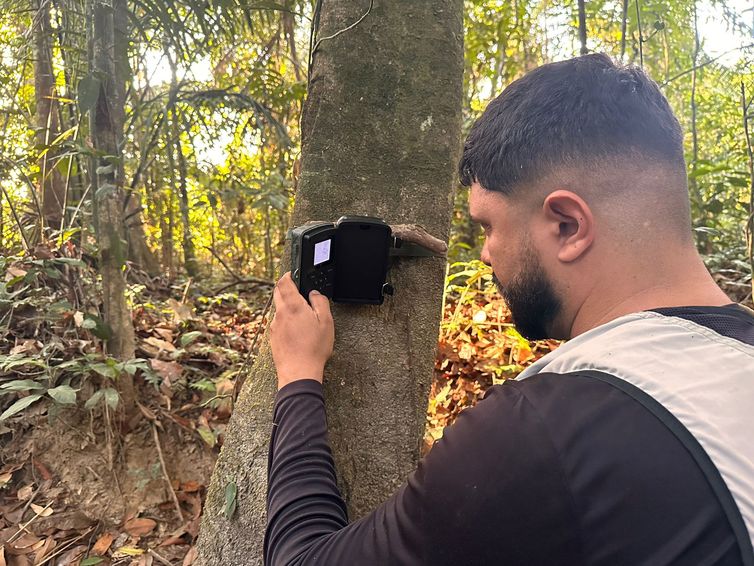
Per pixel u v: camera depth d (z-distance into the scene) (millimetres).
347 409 1171
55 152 2809
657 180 645
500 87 5094
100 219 1964
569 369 603
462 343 3039
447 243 1315
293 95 4324
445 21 1333
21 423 2084
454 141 1339
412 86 1289
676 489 489
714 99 4840
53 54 3086
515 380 655
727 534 466
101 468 2021
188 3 2098
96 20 1823
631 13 3555
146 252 4852
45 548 1805
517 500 535
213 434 2105
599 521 505
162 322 2854
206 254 7078
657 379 541
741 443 492
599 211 651
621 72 682
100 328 2012
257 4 2264
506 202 712
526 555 530
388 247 1106
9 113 3396
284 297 1045
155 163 4410
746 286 3342
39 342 2238
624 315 642
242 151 5062
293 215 1309
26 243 2557
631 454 510
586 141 651
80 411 2092
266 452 1184
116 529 1908
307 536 732
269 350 1291
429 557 578
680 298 634
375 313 1211
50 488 1974
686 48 4727
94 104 1771
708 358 547
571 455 526
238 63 4789
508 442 557
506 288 747
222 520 1211
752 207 2527
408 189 1270
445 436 623
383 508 657
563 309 702
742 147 3914
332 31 1308
